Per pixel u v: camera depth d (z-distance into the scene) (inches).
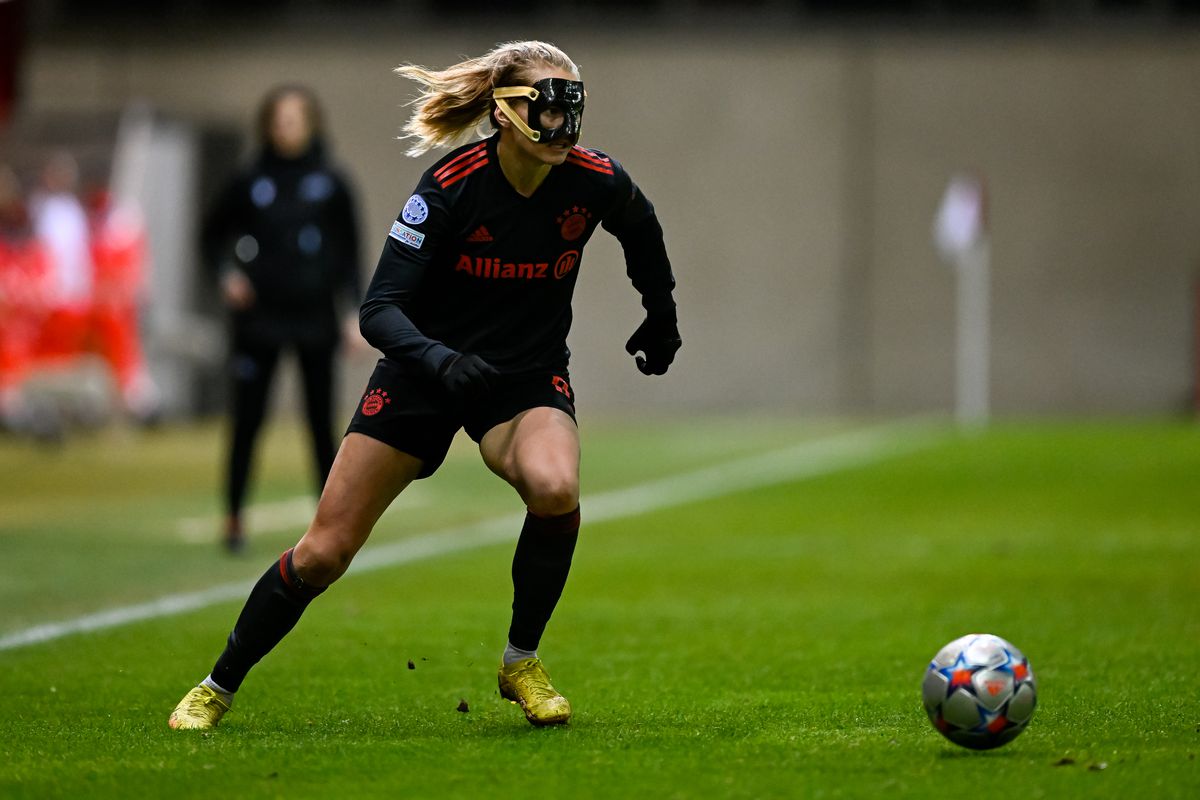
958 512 1790.1
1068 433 2928.2
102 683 799.1
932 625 1008.9
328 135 3878.0
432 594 1170.0
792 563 1360.7
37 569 1305.4
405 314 665.0
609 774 561.6
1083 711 694.5
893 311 3823.8
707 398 3873.0
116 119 3080.7
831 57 3823.8
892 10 3814.0
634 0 3860.7
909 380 3826.3
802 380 3850.9
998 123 3789.4
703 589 1200.2
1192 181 3752.5
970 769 563.2
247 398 1411.2
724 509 1855.3
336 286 1433.3
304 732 661.3
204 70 3885.3
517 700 682.2
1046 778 547.5
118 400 2920.8
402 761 588.1
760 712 706.8
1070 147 3772.1
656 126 3865.7
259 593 666.2
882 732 646.5
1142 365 3769.7
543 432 654.5
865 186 3818.9
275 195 1411.2
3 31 2471.7
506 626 1005.8
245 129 3641.7
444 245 651.5
